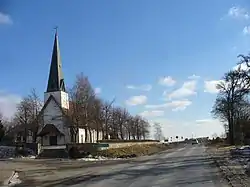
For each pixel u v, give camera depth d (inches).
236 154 1700.3
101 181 863.1
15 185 862.5
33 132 3019.2
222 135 4874.5
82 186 780.0
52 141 3048.7
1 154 2336.4
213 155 1907.0
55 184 852.0
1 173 1175.6
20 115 3041.3
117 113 4101.9
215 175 895.1
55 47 3344.0
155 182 790.5
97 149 2293.3
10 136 3233.3
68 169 1327.5
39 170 1298.0
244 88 2011.6
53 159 2049.7
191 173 973.2
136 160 1847.9
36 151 2363.4
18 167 1454.2
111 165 1492.4
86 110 2795.3
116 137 4010.8
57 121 3085.6
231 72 2556.6
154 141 4640.8
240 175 850.1
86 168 1357.0
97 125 2982.3
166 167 1243.2
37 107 3016.7
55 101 3154.5
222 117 3277.6
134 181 830.5
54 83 3240.7
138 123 4692.4
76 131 2773.1
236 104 2768.2
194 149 3233.3
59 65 3316.9
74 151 2224.4
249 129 3097.9
